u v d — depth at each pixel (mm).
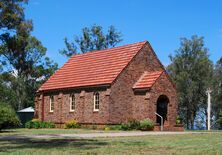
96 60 52625
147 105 45094
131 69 47125
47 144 24625
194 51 74312
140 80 47375
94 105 47594
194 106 75750
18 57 75188
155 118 45312
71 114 50969
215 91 74625
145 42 48656
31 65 78750
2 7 52250
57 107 53438
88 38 93438
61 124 52312
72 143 25344
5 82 76812
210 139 28250
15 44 58656
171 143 25094
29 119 63625
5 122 39062
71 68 55656
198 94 74438
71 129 46469
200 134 34438
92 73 50312
